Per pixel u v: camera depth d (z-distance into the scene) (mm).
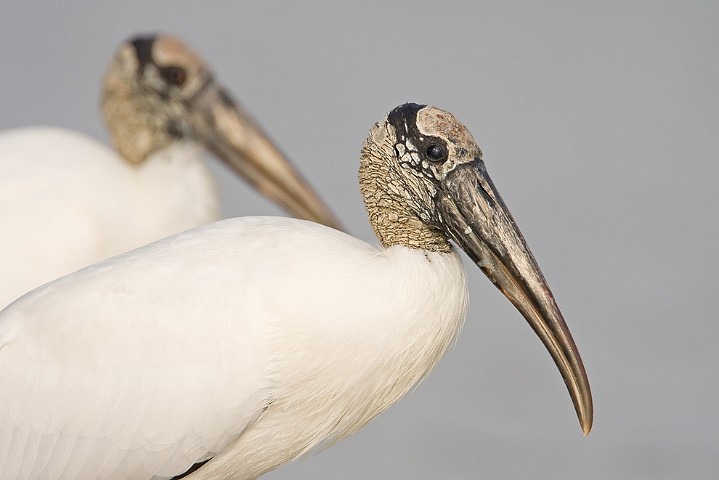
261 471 8945
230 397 8352
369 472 12727
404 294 8320
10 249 11531
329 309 8258
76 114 21406
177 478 8805
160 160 13234
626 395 13930
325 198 18469
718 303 15734
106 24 24828
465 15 25781
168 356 8367
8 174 11906
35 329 8547
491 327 15211
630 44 24375
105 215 12055
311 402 8484
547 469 12805
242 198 17750
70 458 8539
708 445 13094
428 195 8453
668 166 19391
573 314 15508
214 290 8367
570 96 22109
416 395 13906
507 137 20484
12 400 8523
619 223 17703
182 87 13555
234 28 25250
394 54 24062
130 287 8484
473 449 13109
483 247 8383
